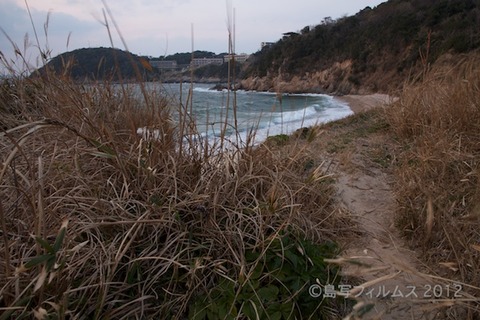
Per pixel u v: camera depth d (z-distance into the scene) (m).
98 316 1.25
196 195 1.79
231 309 1.41
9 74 2.67
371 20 40.00
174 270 1.51
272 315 1.44
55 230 1.45
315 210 2.39
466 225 1.89
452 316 1.49
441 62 4.95
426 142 3.00
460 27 25.44
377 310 1.60
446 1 32.47
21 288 1.25
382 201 2.82
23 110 2.34
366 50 34.78
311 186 2.43
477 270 1.55
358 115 5.98
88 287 1.27
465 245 1.67
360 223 2.51
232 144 2.22
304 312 1.55
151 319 1.42
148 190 1.78
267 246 1.58
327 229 2.25
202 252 1.69
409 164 3.16
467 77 3.90
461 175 2.50
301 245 1.72
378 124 4.76
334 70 34.47
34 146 1.87
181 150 2.01
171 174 1.88
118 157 1.72
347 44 38.22
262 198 2.03
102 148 1.64
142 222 1.49
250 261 1.66
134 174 1.88
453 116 3.38
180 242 1.65
